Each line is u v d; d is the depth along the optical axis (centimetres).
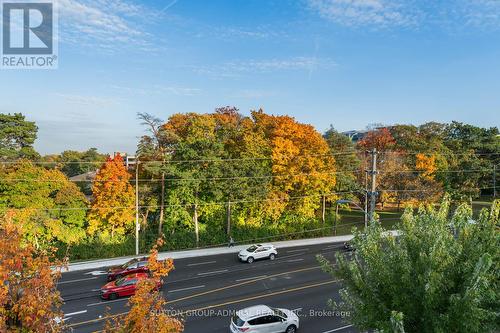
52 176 3400
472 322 812
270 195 3925
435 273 842
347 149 5347
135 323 771
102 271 2817
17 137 4253
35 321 690
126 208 3453
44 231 3159
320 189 4206
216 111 5988
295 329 1692
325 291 2294
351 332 1698
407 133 6494
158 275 832
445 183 5069
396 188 4778
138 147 3659
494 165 5262
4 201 3052
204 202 3725
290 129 4184
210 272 2752
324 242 3991
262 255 3138
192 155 3588
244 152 3869
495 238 934
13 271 721
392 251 1017
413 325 948
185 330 1700
